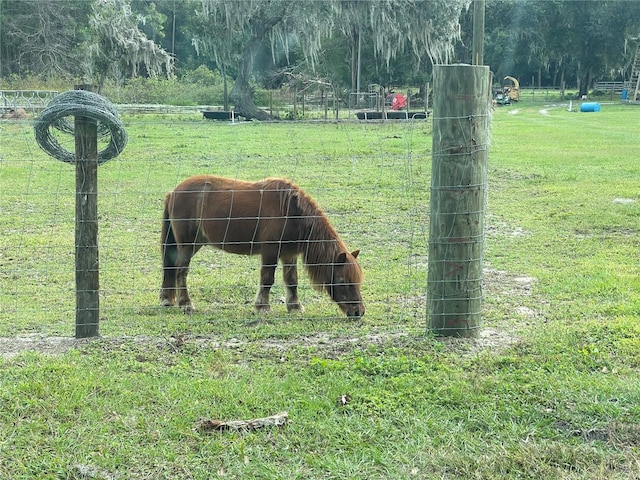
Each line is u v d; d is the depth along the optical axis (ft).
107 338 19.62
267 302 24.40
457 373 16.47
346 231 37.06
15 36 181.88
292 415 14.53
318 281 23.13
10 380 15.94
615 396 14.88
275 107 149.18
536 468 12.42
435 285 19.21
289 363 17.60
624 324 19.94
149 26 214.28
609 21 217.15
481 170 18.74
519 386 15.53
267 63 210.59
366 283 27.58
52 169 57.47
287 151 67.97
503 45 236.02
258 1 131.23
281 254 23.93
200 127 95.35
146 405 14.98
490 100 18.94
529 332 19.98
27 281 27.84
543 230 36.81
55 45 182.80
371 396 15.28
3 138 72.95
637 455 12.76
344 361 17.42
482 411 14.51
